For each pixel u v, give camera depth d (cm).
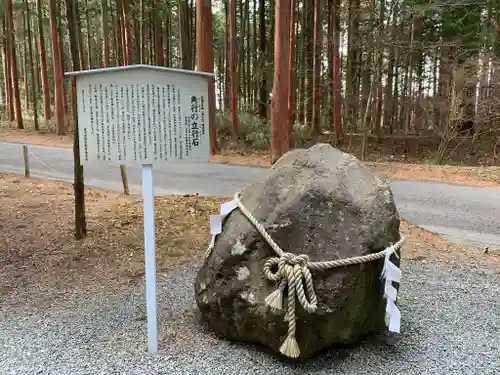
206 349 301
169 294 401
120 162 292
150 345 295
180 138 297
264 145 1519
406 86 2116
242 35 2053
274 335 278
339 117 1670
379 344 314
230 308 298
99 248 514
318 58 1817
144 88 290
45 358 288
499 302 394
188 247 525
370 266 288
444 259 510
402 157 1631
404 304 386
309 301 265
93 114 289
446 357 298
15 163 1128
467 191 912
